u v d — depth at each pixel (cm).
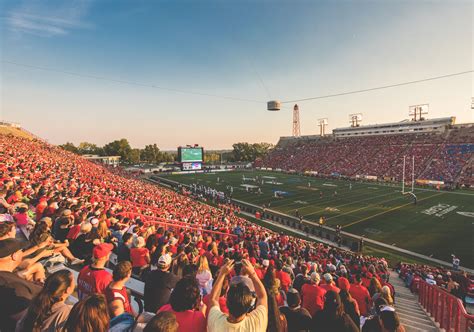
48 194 1195
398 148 7731
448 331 789
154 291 397
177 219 1980
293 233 2892
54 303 262
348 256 1867
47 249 449
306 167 8850
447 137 7325
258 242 1577
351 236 2708
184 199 3844
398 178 6444
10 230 362
